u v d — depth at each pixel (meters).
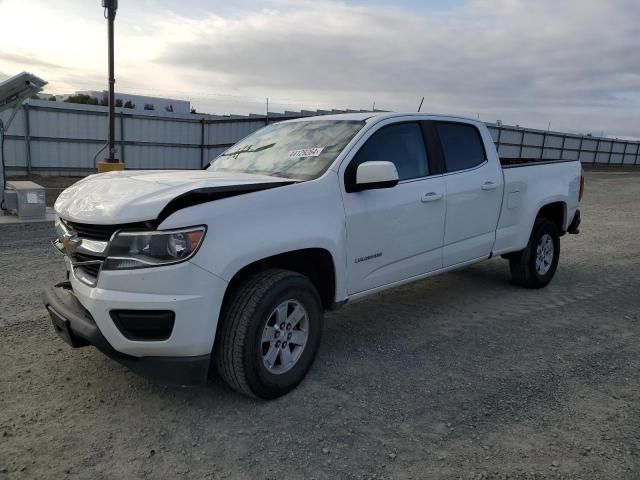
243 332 3.23
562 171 6.45
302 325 3.65
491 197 5.32
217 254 3.10
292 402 3.49
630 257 8.27
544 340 4.68
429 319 5.18
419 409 3.42
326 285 3.95
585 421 3.31
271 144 4.64
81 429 3.11
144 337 3.07
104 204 3.24
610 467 2.83
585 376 3.96
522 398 3.59
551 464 2.85
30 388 3.56
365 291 4.19
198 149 26.45
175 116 25.36
